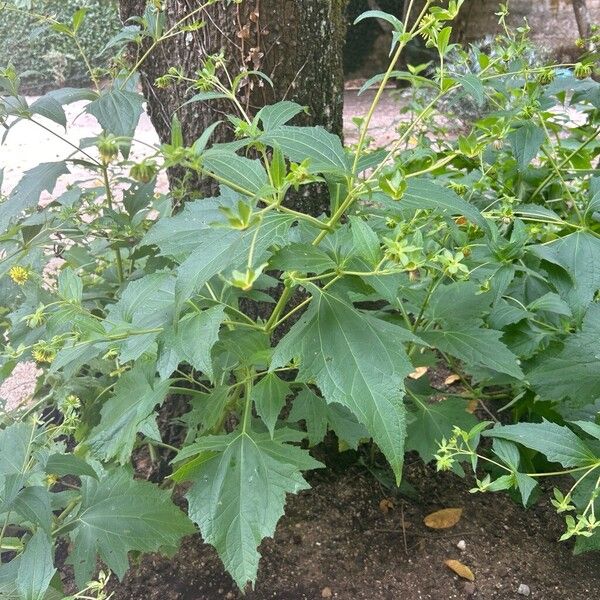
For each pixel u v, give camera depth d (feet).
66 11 11.72
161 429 4.22
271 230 1.97
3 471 2.72
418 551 3.55
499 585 3.34
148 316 2.47
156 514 2.84
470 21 13.44
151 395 2.72
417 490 3.95
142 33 3.36
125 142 3.05
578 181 4.17
